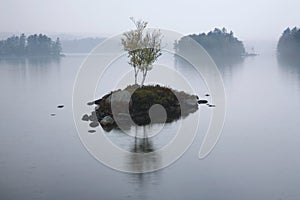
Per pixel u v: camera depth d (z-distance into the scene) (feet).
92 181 22.31
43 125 37.40
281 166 24.63
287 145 29.66
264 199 19.66
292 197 19.83
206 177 22.82
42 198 20.03
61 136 32.89
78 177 23.00
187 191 20.74
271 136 32.53
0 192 20.79
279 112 43.37
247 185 21.52
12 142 31.07
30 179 22.70
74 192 20.79
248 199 19.69
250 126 36.37
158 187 21.31
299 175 22.94
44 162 25.80
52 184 21.89
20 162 25.85
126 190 20.97
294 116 41.04
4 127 36.68
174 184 21.74
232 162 25.57
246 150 28.35
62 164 25.35
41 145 30.09
